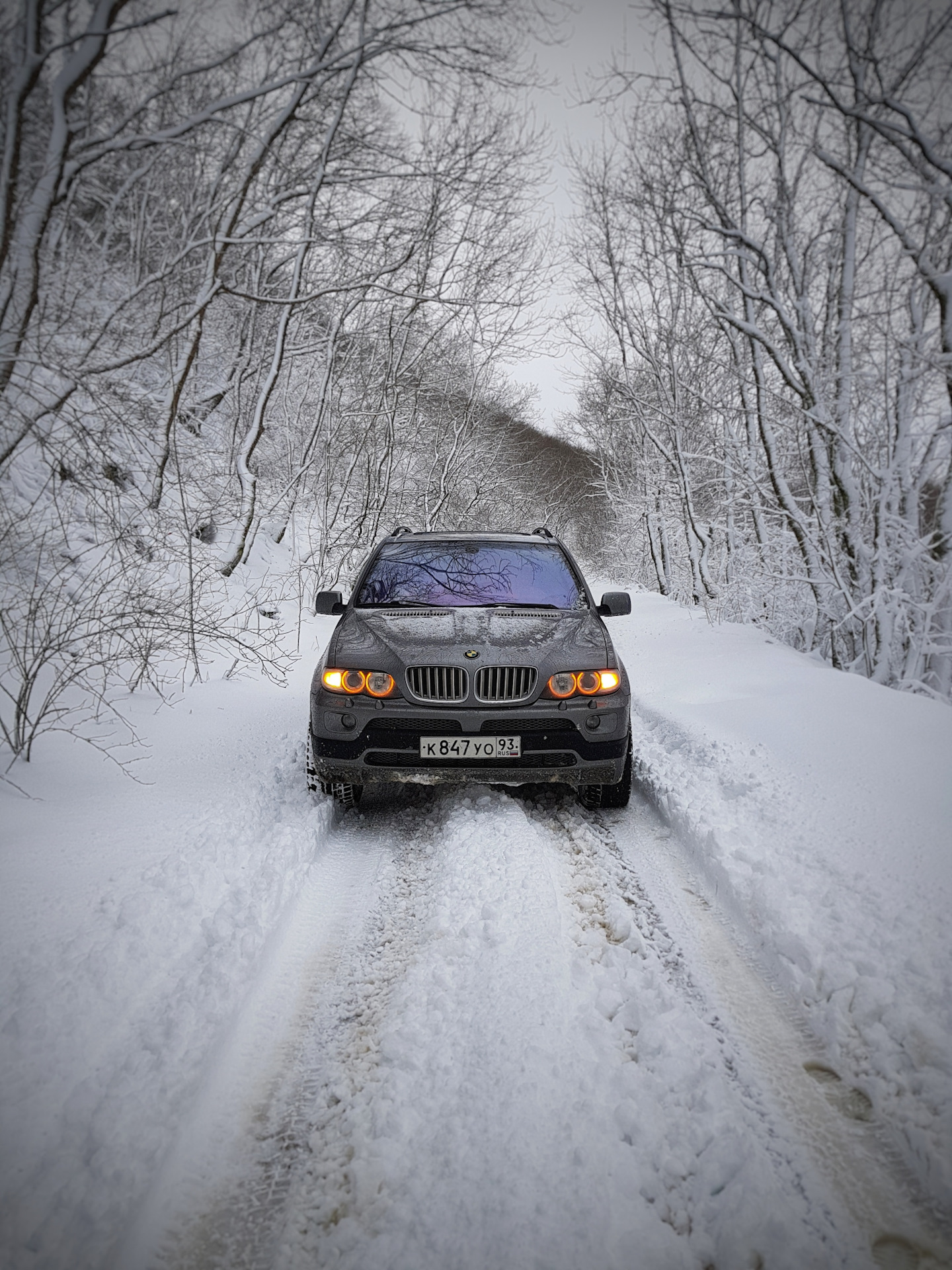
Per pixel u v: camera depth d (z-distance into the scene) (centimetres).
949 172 511
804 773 395
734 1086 192
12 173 371
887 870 284
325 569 991
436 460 1391
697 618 1104
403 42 487
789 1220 150
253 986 233
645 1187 157
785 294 715
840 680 568
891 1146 173
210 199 623
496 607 434
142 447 620
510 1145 167
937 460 612
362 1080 197
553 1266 139
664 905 292
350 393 1172
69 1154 161
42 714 392
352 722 357
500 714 351
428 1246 145
